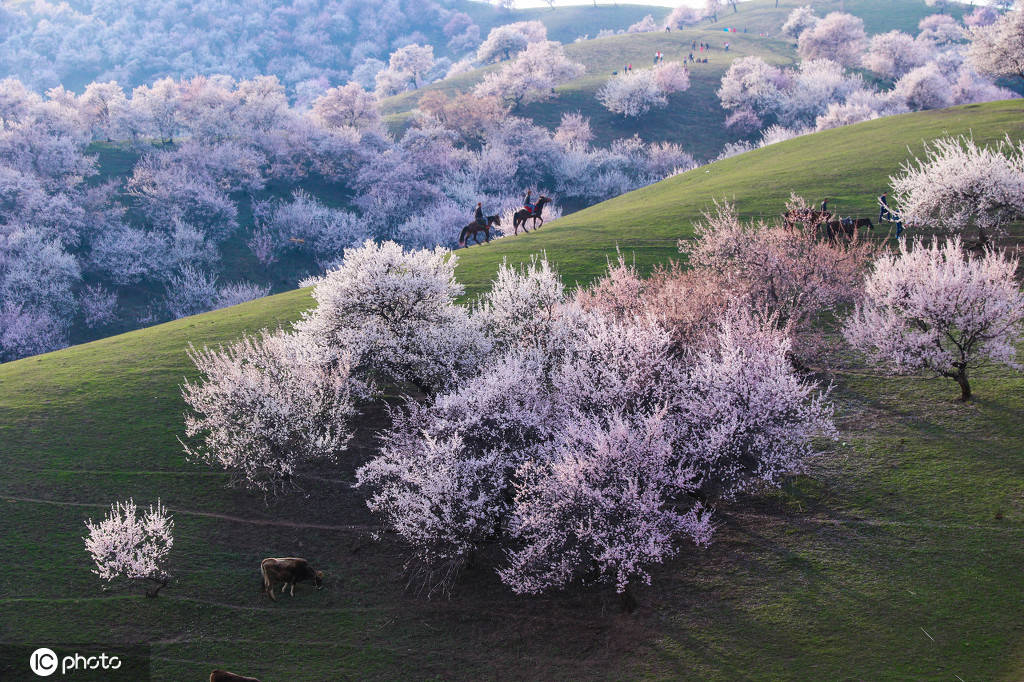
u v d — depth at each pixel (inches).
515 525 748.0
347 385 1024.9
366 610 756.6
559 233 1990.7
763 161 2635.3
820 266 1149.1
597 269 1596.9
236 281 4347.9
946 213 1473.9
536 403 870.4
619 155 6003.9
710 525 777.6
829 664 620.7
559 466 721.6
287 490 939.3
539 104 7549.2
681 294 1063.0
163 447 1010.1
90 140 5713.6
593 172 5846.5
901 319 994.7
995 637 617.3
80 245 4185.5
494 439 839.7
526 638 706.8
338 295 1096.8
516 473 768.9
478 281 1590.8
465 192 5305.1
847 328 1182.3
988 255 1027.3
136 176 4719.5
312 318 1133.7
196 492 925.2
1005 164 1380.4
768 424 797.2
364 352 1068.5
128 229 4234.7
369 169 5433.1
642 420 784.9
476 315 1154.7
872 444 925.8
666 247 1708.9
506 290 1197.1
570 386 879.1
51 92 6456.7
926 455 883.4
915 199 1470.2
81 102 6195.9
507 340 1151.6
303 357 1047.0
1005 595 659.4
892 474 859.4
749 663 636.1
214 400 989.2
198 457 992.2
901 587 690.2
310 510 906.1
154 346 1384.1
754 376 823.7
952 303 925.8
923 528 762.2
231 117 5964.6
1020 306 936.3
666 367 876.6
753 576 736.3
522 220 2096.5
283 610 754.2
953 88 6141.7
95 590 761.6
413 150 5826.8
